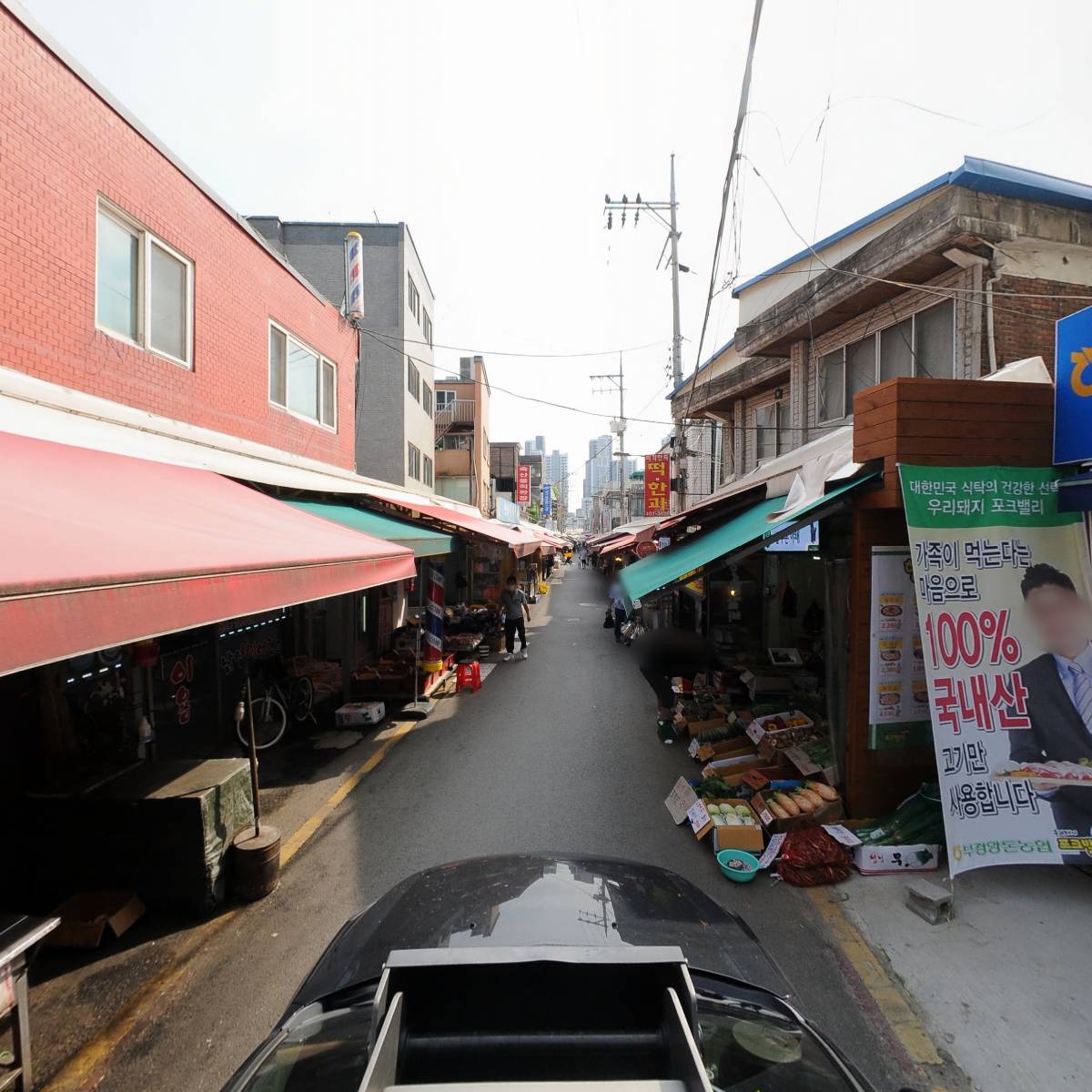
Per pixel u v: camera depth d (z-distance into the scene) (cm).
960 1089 274
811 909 409
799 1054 190
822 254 1212
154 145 677
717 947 237
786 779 560
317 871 465
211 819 411
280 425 989
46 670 471
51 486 336
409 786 634
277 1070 183
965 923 393
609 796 600
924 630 441
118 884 405
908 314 887
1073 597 454
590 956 171
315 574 416
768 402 1422
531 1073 157
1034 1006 322
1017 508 463
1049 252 748
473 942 224
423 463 2503
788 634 1060
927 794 485
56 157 545
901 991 334
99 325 609
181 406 728
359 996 207
